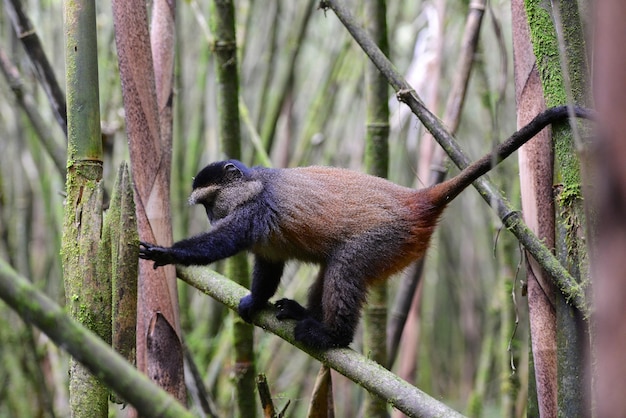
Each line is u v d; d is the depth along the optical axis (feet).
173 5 21.33
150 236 19.01
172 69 20.99
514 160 31.76
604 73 6.49
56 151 26.86
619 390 6.40
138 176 19.01
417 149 48.03
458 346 66.08
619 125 6.34
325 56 47.65
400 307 28.45
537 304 16.80
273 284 22.03
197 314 46.24
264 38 47.98
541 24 15.49
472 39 25.57
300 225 21.07
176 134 41.86
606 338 6.50
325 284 20.61
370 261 20.48
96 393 14.76
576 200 14.99
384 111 25.71
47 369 42.93
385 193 21.27
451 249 63.72
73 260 15.25
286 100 40.83
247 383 25.40
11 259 39.55
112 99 35.32
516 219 16.57
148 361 18.79
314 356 19.11
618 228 6.39
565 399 15.26
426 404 14.87
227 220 21.61
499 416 41.22
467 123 50.39
